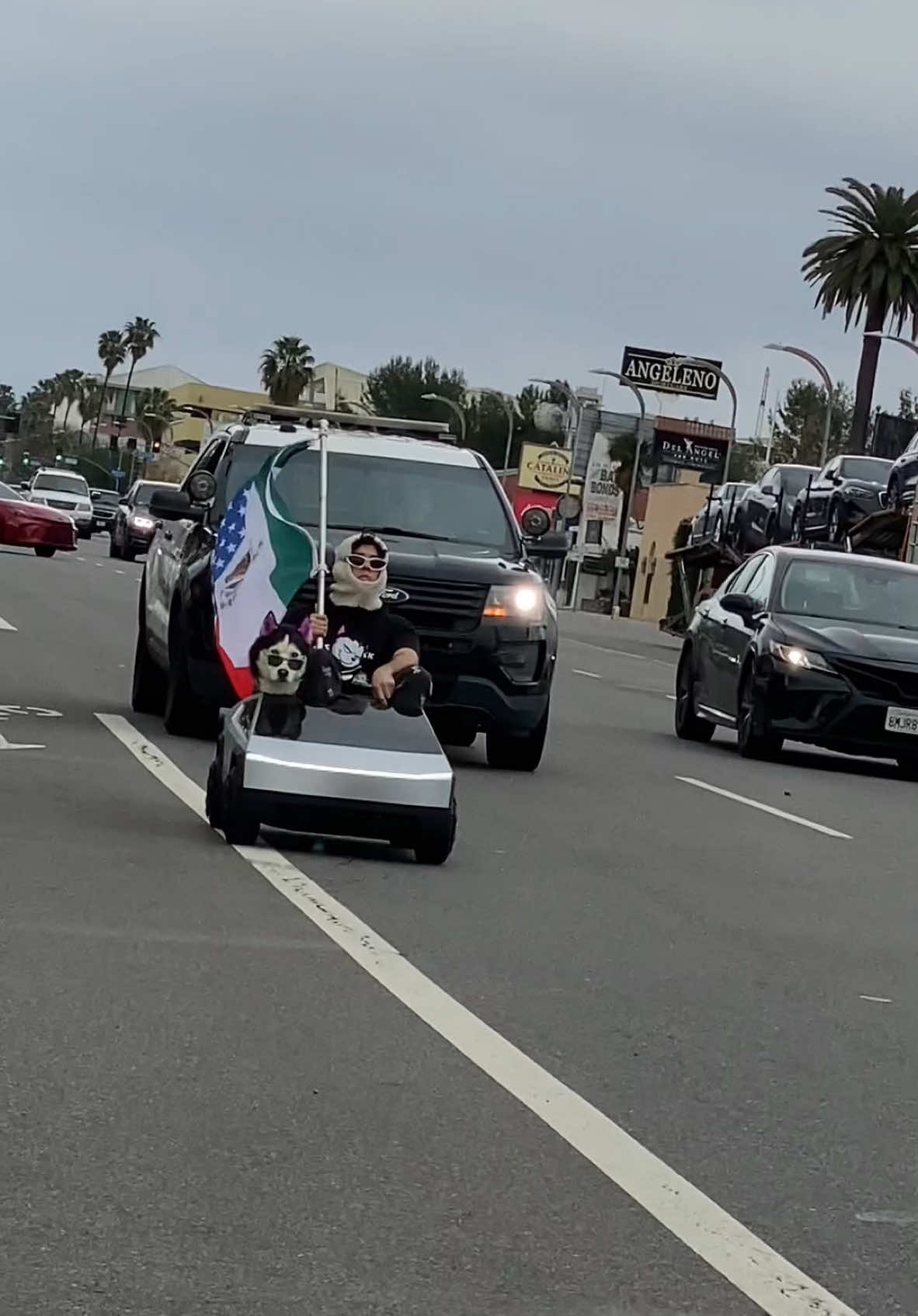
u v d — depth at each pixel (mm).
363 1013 7203
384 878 9898
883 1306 4781
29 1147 5473
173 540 15578
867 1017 7926
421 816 10109
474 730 15133
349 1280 4699
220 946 8062
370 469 15516
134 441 158125
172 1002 7129
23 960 7551
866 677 17719
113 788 11969
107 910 8539
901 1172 5891
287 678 10164
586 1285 4770
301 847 10531
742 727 18375
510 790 14086
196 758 13633
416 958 8180
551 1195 5402
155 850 10023
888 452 65188
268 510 10250
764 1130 6215
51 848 9844
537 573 15102
